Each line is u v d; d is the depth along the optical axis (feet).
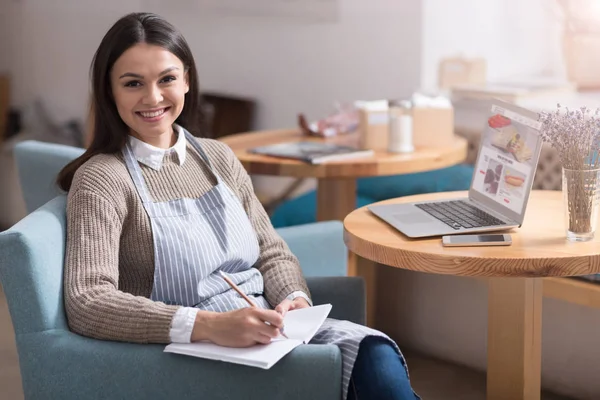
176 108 7.66
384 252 7.22
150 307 6.55
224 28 19.13
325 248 10.06
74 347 6.52
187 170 7.75
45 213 7.03
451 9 15.40
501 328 8.16
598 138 7.07
